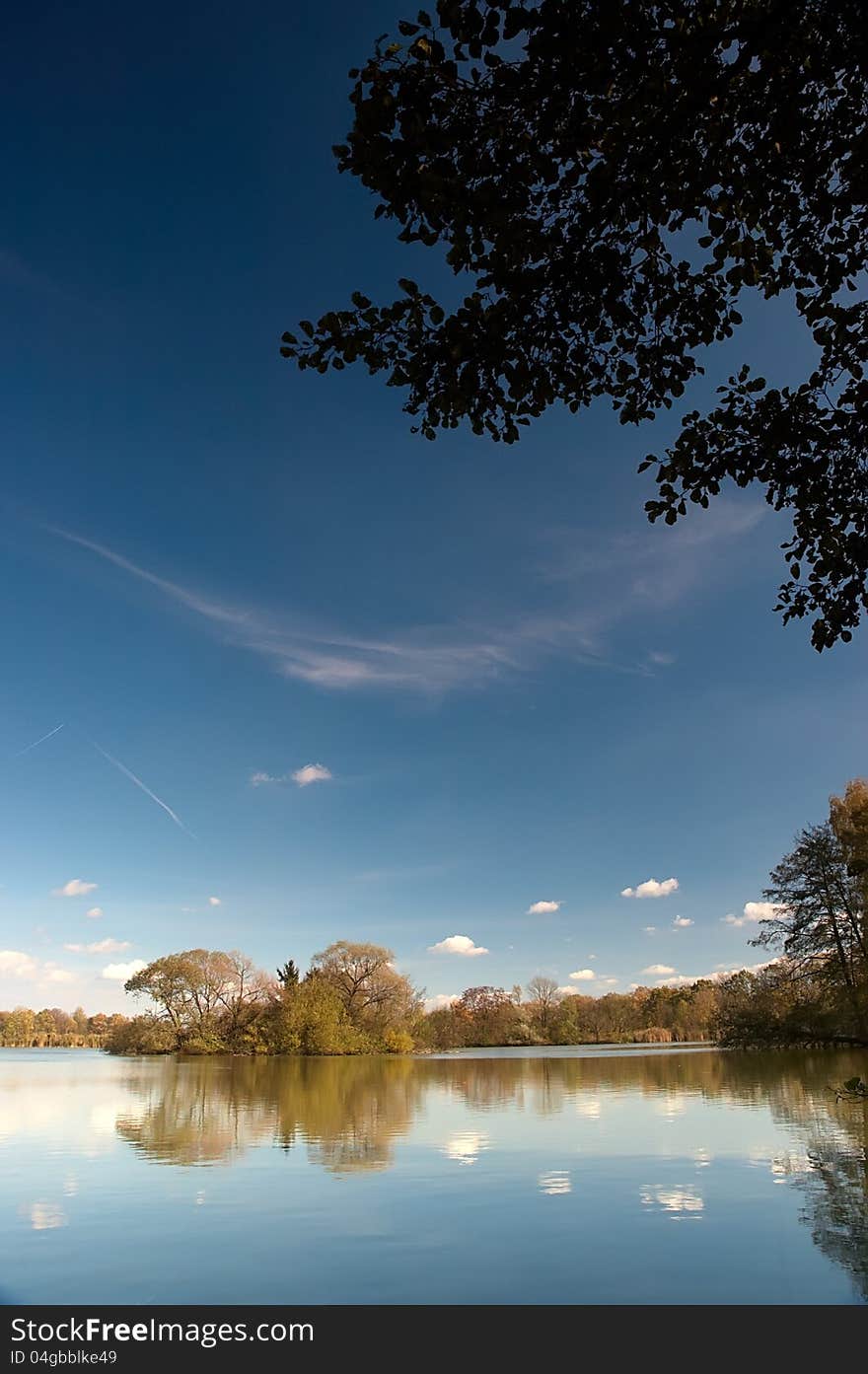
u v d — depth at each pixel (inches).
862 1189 540.4
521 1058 2652.6
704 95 227.3
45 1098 1266.0
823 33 225.8
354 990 3206.2
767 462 310.5
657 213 256.5
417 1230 462.6
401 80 224.8
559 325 276.2
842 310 286.4
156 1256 422.9
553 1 212.7
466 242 249.9
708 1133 786.8
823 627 329.4
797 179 260.8
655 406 297.6
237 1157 705.6
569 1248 426.0
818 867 1590.8
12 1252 430.6
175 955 3038.9
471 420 282.7
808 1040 1636.3
